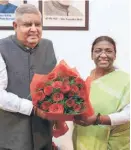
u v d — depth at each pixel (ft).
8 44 5.05
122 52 7.63
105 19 7.56
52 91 4.65
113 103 5.43
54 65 5.29
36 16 4.87
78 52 7.57
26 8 4.87
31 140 5.12
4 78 4.92
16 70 4.99
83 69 7.57
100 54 5.55
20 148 5.01
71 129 6.12
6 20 7.33
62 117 4.86
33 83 4.75
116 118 5.28
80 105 4.69
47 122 5.36
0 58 4.91
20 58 5.01
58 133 5.76
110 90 5.47
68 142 6.89
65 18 7.48
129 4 7.56
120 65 7.55
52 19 7.46
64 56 7.55
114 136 5.62
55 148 6.70
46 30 7.47
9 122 5.08
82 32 7.54
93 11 7.52
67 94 4.69
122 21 7.61
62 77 4.74
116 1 7.54
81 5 7.48
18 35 4.96
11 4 7.31
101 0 7.50
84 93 4.73
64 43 7.53
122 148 5.64
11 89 5.00
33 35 4.86
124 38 7.63
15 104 4.86
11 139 5.06
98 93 5.49
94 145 5.52
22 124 5.05
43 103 4.67
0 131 5.10
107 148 5.61
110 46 5.54
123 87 5.47
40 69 5.09
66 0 7.43
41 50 5.19
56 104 4.60
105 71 5.66
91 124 5.24
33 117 5.13
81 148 5.54
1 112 5.10
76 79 4.71
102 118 5.22
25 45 5.03
